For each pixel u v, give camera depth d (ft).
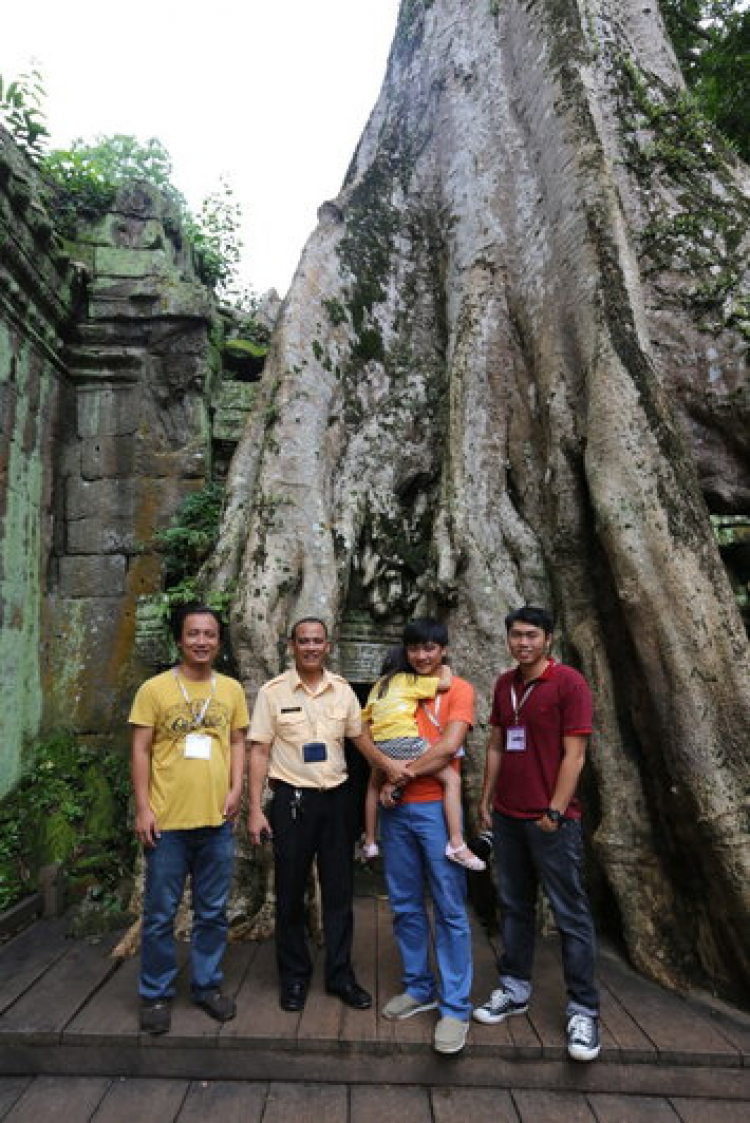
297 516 13.19
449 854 8.47
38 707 16.05
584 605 12.16
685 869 10.32
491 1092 8.02
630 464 10.75
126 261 17.99
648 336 12.21
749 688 9.81
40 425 16.61
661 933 10.30
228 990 9.30
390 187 17.20
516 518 13.38
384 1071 8.12
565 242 13.24
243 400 19.66
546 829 8.41
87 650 16.93
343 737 9.42
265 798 11.50
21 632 15.47
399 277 16.61
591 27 15.19
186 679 9.12
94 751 16.16
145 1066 8.18
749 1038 8.52
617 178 14.32
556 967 10.23
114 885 13.17
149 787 8.91
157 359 18.24
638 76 15.05
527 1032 8.42
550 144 14.23
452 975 8.29
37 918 12.19
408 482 15.14
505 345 14.39
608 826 10.93
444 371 15.94
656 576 10.20
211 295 20.11
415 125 17.78
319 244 15.96
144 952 8.48
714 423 13.06
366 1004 8.80
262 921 11.07
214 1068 8.18
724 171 14.70
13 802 14.52
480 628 12.48
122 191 18.48
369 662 13.84
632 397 11.14
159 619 14.10
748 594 12.55
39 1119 7.42
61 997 9.14
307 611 12.53
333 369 15.03
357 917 12.07
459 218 15.92
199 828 8.73
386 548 14.33
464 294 14.94
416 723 9.02
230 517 14.11
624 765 11.08
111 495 17.65
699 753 9.64
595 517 11.42
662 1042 8.30
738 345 12.81
